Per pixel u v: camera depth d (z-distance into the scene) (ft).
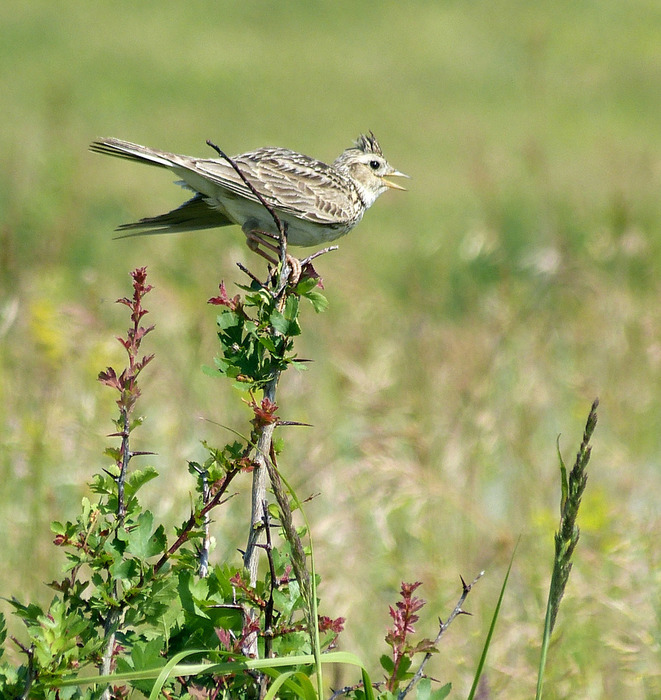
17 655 24.18
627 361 43.09
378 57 176.14
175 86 154.10
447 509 34.35
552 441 41.29
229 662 16.29
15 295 40.40
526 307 47.39
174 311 47.44
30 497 32.42
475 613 30.40
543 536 32.71
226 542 30.53
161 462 36.96
